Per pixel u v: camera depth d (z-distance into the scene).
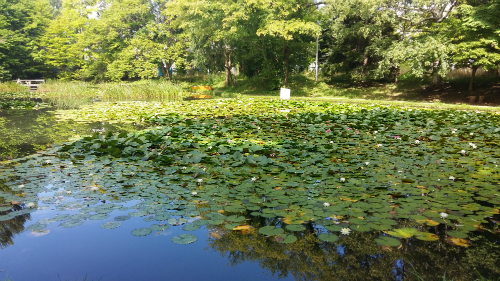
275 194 2.53
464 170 3.19
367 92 18.62
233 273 1.50
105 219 2.11
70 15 28.89
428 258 1.63
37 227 1.99
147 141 4.31
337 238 1.84
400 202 2.36
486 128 5.86
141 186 2.73
